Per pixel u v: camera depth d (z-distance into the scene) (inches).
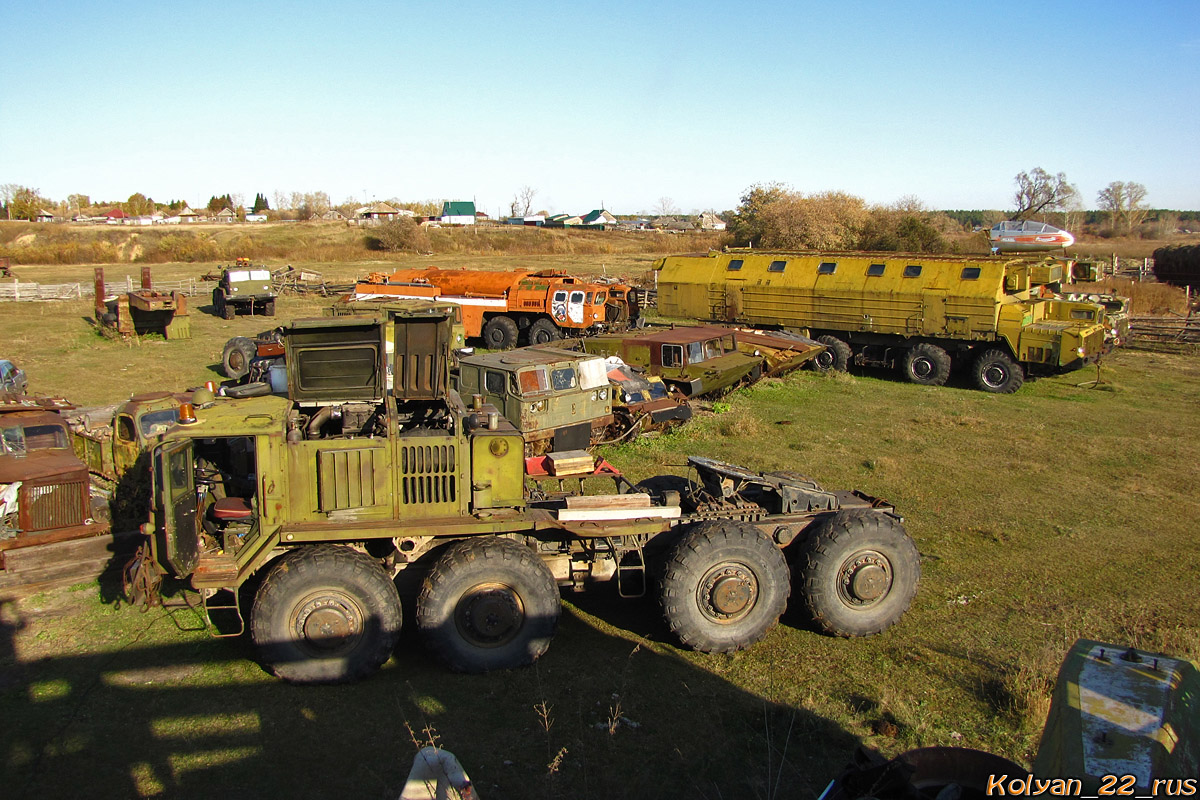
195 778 184.1
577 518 240.4
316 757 192.1
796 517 266.1
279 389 259.3
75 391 612.7
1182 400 655.8
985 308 690.2
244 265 1091.9
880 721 208.4
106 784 181.6
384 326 240.8
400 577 246.1
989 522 366.6
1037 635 258.7
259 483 221.9
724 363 608.1
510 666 230.8
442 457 232.5
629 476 422.6
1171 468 459.8
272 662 217.9
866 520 255.3
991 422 568.7
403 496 232.2
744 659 242.5
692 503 276.8
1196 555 331.3
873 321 749.9
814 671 235.5
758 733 205.0
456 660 227.0
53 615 263.3
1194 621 269.6
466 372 469.7
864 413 595.8
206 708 211.3
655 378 548.1
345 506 228.2
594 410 476.4
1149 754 111.6
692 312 868.0
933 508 385.1
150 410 326.3
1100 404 642.2
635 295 877.2
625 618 267.3
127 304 860.6
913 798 135.1
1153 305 1111.0
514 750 195.6
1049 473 446.6
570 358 470.6
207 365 738.2
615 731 204.1
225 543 231.6
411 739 199.0
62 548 285.6
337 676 220.8
